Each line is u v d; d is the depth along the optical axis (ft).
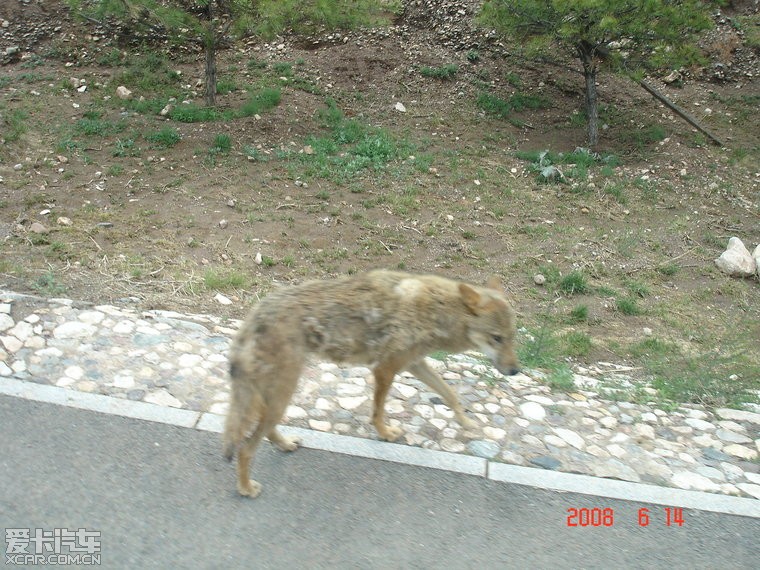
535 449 15.52
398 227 31.12
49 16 48.03
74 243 24.73
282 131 38.75
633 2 36.63
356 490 13.70
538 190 36.22
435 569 11.87
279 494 13.42
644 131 44.29
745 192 38.40
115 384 16.22
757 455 16.16
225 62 47.57
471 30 50.31
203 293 22.47
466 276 27.81
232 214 29.94
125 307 20.12
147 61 45.75
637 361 22.66
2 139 33.81
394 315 13.82
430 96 45.50
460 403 17.19
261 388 12.66
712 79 50.72
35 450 13.82
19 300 19.11
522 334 22.86
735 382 20.54
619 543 12.85
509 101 45.85
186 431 14.96
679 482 14.76
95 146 35.04
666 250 31.81
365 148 37.78
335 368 18.35
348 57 48.01
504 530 12.94
